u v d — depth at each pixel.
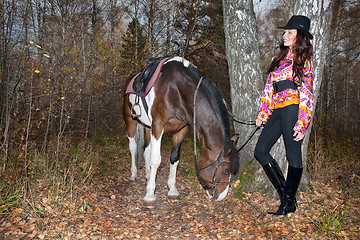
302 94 2.30
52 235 2.36
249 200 3.14
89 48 8.08
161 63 3.32
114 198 3.50
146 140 4.03
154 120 3.26
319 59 3.01
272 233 2.48
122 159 5.66
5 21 4.20
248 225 2.67
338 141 7.59
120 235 2.51
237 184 3.45
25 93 3.88
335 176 4.01
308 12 2.94
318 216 2.72
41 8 10.08
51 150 4.23
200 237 2.53
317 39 2.96
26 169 3.27
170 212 3.17
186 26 10.16
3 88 3.88
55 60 5.31
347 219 2.69
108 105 7.69
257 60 3.69
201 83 2.92
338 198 3.21
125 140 7.19
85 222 2.67
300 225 2.58
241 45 3.63
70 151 4.84
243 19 3.61
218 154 2.71
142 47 10.44
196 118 2.88
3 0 4.21
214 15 10.02
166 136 7.99
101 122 7.25
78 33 7.85
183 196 3.69
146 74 3.44
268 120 2.66
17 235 2.31
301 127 2.29
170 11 9.49
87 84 6.59
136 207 3.29
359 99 16.34
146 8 9.81
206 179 2.76
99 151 5.54
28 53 3.68
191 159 5.76
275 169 2.72
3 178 3.16
